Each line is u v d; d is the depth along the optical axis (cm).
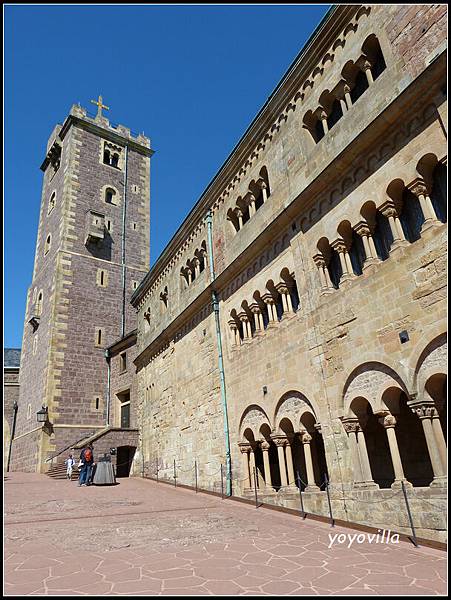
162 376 2673
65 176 4306
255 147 1809
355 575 698
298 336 1409
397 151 1110
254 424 1625
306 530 1060
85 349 3769
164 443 2511
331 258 1371
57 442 3353
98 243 4209
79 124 4528
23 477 2914
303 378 1358
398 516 973
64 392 3531
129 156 4875
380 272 1118
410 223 1114
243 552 857
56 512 1409
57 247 4047
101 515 1336
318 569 736
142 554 850
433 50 1041
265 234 1608
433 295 970
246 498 1583
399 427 1430
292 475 1413
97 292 4031
